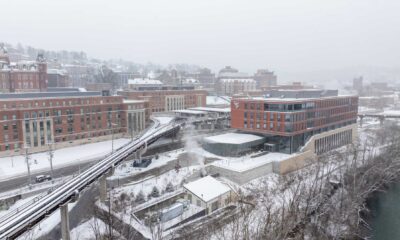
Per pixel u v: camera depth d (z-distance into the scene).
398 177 87.38
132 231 54.50
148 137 96.56
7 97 100.31
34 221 41.06
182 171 85.31
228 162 88.19
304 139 104.44
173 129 114.62
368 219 67.38
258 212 61.66
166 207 64.06
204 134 125.62
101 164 65.25
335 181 78.31
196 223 58.53
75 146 108.00
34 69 154.38
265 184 77.06
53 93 111.38
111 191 70.00
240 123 111.56
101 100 116.12
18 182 72.94
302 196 66.38
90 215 59.34
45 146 100.81
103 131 117.12
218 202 66.19
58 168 83.75
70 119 107.12
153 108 163.62
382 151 103.88
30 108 97.06
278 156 96.12
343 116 123.75
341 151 108.81
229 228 55.59
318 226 60.19
